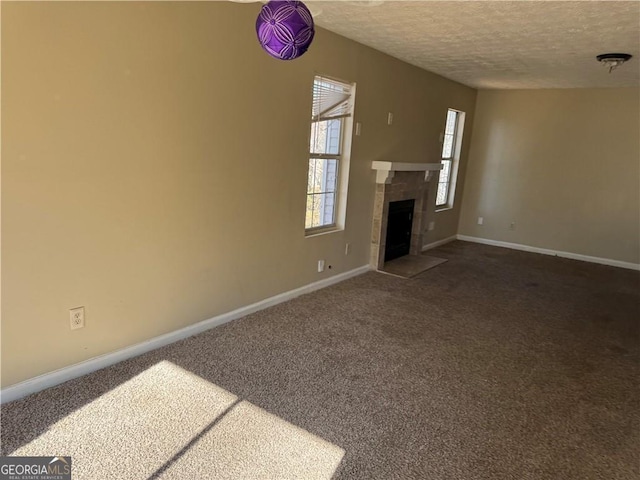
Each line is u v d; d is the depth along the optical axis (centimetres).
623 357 324
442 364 297
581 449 219
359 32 369
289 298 399
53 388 235
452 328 359
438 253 627
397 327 353
